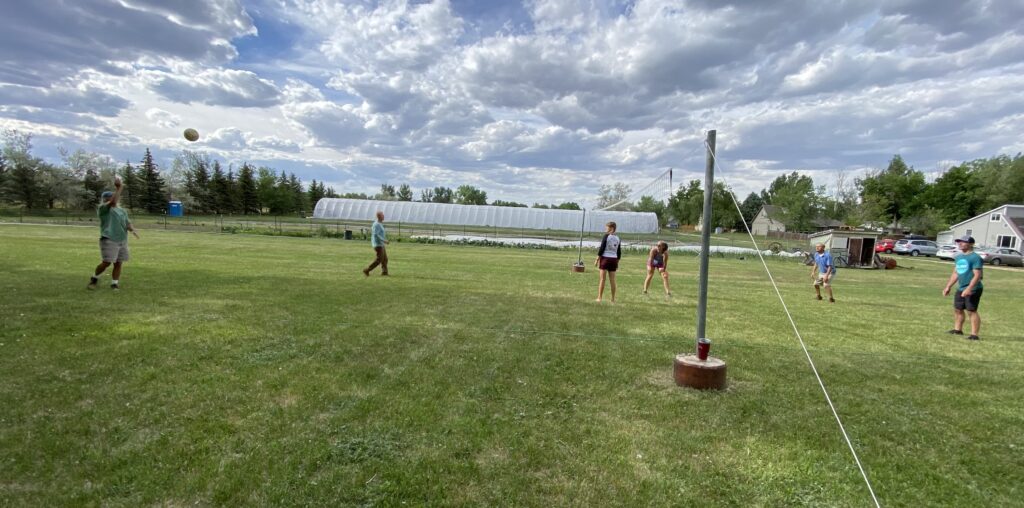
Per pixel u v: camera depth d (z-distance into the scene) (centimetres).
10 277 890
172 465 277
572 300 951
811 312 963
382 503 252
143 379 407
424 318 706
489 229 4159
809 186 5691
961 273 772
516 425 354
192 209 6519
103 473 267
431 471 284
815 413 404
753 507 266
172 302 734
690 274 1691
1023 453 346
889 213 7219
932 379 518
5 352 456
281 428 329
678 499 269
